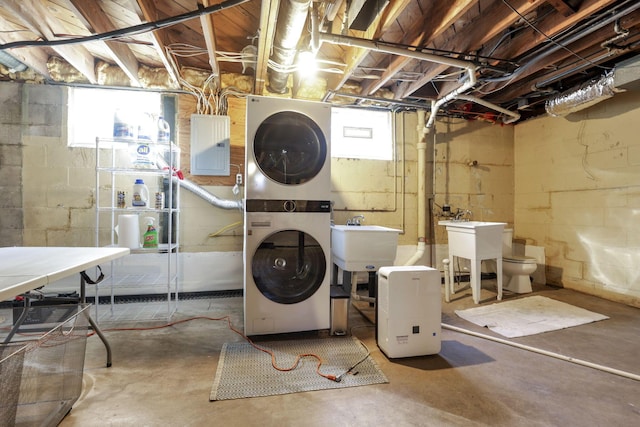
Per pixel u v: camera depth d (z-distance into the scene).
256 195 2.23
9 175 2.95
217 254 3.34
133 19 2.38
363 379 1.74
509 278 3.75
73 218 3.06
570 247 3.68
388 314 1.98
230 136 3.37
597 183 3.41
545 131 3.96
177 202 2.96
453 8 2.08
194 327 2.48
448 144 4.10
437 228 4.05
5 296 0.98
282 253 2.31
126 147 3.14
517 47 2.59
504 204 4.29
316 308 2.34
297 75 3.21
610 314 2.84
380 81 3.12
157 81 3.17
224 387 1.64
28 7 2.09
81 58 2.80
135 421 1.38
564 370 1.85
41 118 3.00
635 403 1.53
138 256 3.16
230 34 2.65
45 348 1.30
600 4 1.92
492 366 1.90
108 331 2.38
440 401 1.55
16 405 1.15
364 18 2.02
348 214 3.75
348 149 3.82
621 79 2.63
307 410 1.47
